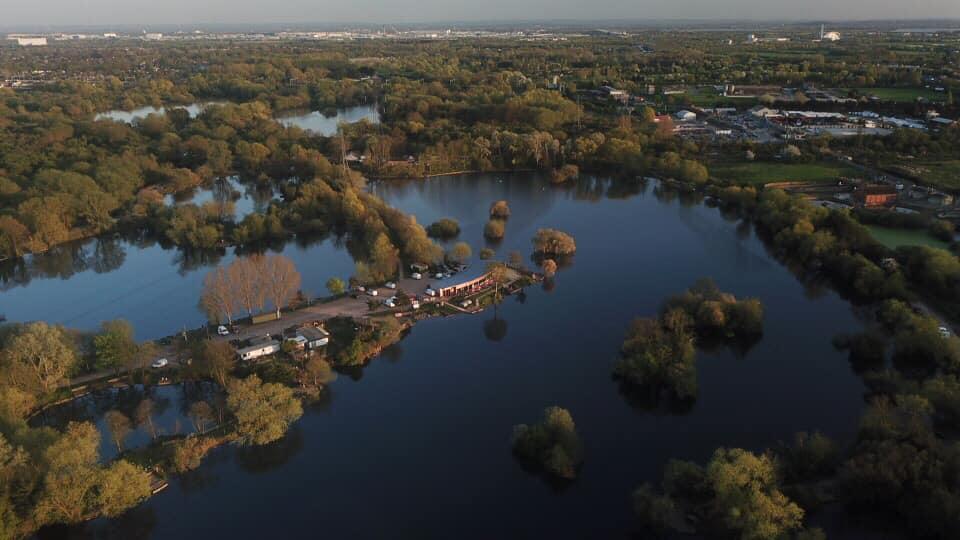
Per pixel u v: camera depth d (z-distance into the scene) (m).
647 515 120.44
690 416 155.75
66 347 162.50
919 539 114.00
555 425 143.00
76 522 121.88
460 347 186.12
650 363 165.62
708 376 171.62
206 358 161.75
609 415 156.75
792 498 121.56
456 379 171.62
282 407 147.75
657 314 198.50
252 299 188.50
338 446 147.12
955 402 138.50
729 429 150.50
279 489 135.00
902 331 175.00
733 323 189.62
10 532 112.88
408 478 137.50
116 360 163.50
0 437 120.94
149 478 133.62
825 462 129.50
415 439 149.12
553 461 135.12
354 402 162.38
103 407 158.62
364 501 131.75
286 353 173.88
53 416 155.12
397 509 129.50
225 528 125.19
